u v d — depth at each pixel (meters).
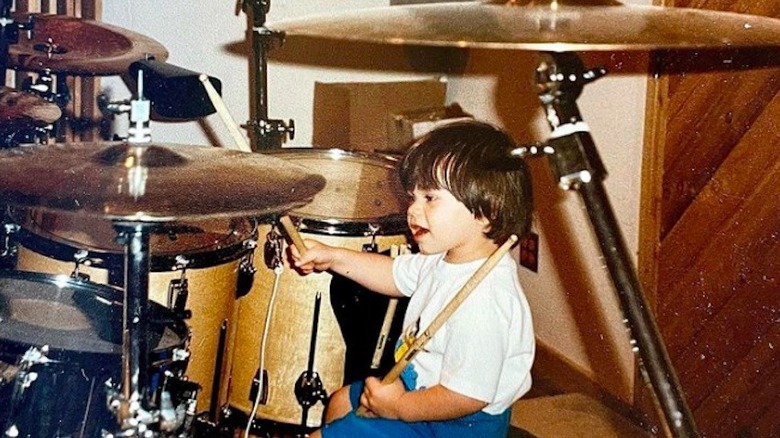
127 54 2.35
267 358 1.90
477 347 1.51
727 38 1.02
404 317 1.76
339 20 1.16
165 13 2.85
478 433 1.57
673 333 2.24
